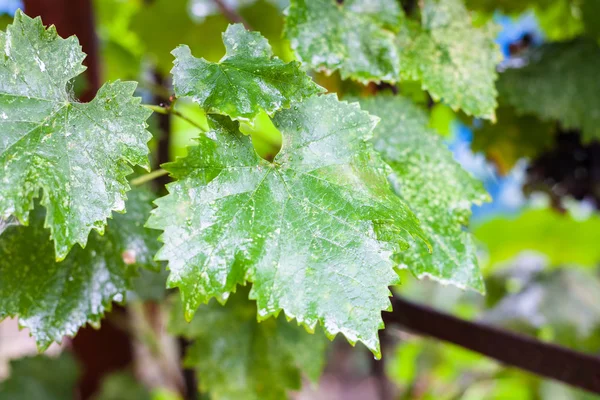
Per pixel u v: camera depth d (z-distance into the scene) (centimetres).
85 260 52
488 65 56
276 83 46
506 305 106
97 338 103
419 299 145
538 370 63
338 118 48
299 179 47
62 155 44
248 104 46
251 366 65
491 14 76
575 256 134
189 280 44
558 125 80
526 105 68
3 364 126
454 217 52
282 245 45
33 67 45
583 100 68
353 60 53
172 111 48
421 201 52
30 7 80
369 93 60
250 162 47
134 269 52
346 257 45
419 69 54
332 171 47
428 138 54
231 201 46
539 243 134
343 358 245
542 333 100
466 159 92
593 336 96
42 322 50
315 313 44
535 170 89
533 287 107
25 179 43
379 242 45
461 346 67
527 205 132
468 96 55
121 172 45
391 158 53
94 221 44
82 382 108
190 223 45
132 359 110
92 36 83
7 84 45
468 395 137
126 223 53
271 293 44
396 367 149
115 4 123
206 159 46
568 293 103
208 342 65
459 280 50
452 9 56
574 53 70
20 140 44
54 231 43
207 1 102
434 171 53
